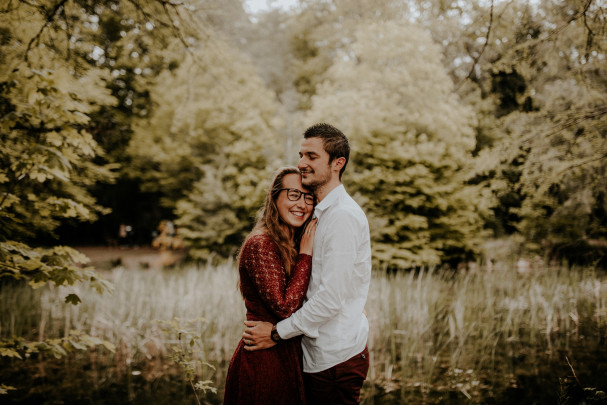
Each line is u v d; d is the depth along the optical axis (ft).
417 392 12.32
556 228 20.49
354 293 6.23
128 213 61.62
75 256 8.92
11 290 22.09
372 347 15.52
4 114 8.58
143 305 20.52
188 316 18.11
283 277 6.01
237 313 17.97
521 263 33.19
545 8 10.88
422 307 19.01
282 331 5.78
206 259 39.29
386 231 30.76
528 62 12.06
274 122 38.19
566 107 14.56
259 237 6.08
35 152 7.55
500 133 16.79
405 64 30.22
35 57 10.69
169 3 11.57
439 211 33.50
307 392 6.22
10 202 8.88
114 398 12.17
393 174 31.60
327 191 6.24
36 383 13.07
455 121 28.19
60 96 8.51
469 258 37.11
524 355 14.62
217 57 14.55
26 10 10.18
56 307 20.63
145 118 43.34
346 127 30.48
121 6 11.88
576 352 14.44
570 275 23.11
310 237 6.17
